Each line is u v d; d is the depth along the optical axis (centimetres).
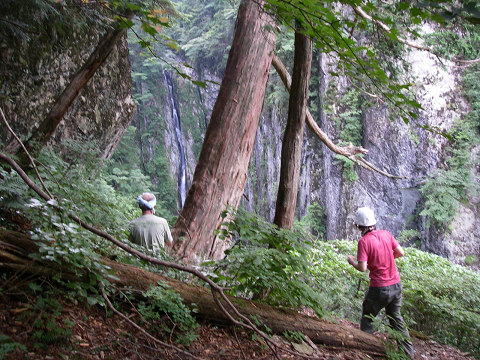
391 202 2400
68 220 323
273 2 237
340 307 633
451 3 168
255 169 3491
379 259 467
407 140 2305
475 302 734
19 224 382
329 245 940
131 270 354
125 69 1208
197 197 614
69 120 952
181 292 363
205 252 606
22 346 246
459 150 2208
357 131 2456
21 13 753
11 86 802
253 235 409
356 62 245
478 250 2161
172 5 682
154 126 4344
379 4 507
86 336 286
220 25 3409
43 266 298
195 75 4238
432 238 2233
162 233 490
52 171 442
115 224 475
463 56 850
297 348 372
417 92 2206
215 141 631
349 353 404
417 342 528
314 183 2708
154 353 301
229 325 373
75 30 948
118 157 3850
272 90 2939
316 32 240
